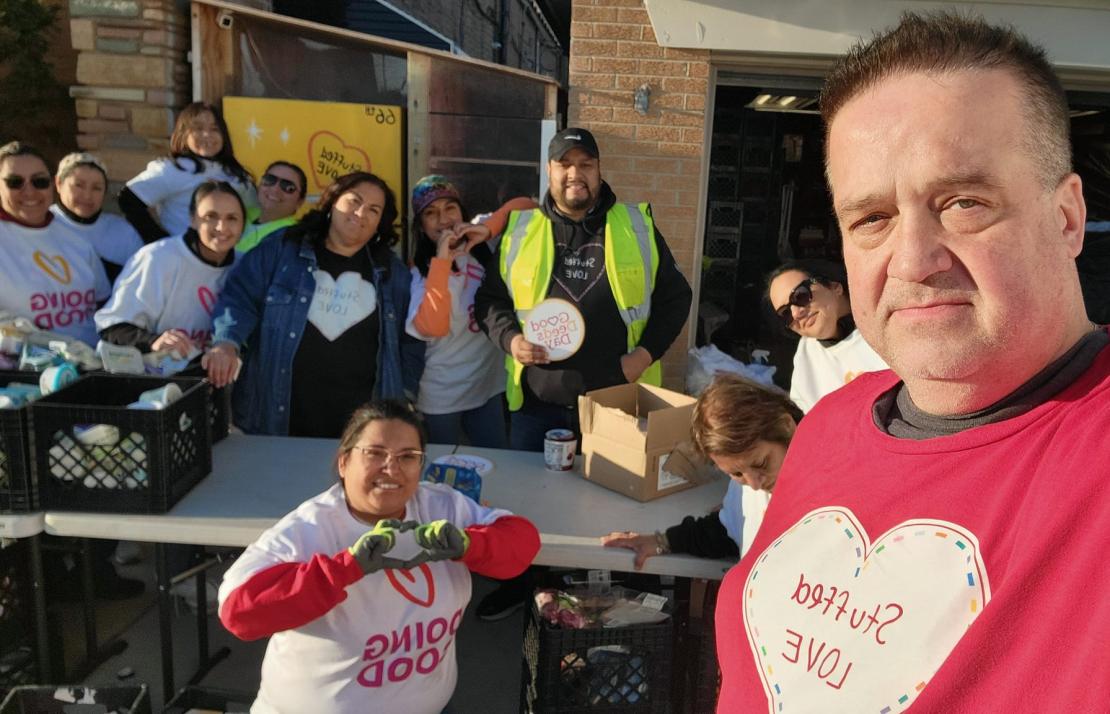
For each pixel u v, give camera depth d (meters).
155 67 4.78
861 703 0.71
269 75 4.92
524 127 5.23
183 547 3.35
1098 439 0.60
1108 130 6.07
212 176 4.09
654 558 2.21
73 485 2.33
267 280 3.20
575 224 3.26
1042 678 0.56
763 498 1.96
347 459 1.95
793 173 6.87
